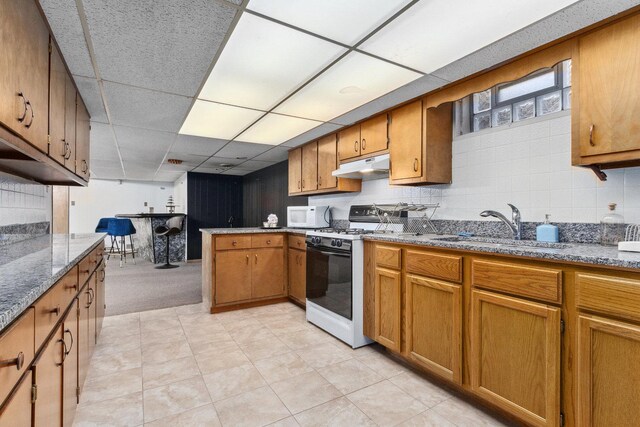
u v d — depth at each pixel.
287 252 3.77
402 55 1.91
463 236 2.34
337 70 2.10
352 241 2.49
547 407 1.38
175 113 2.88
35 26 1.39
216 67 2.04
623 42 1.48
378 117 2.96
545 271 1.40
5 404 0.73
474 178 2.43
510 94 2.29
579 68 1.63
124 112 2.83
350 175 3.36
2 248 1.82
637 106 1.43
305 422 1.60
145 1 1.40
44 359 1.01
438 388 1.92
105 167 6.05
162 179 8.33
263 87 2.36
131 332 2.78
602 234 1.73
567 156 1.93
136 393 1.84
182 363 2.21
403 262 2.16
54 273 1.11
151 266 6.10
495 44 1.78
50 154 1.63
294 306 3.59
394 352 2.33
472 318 1.71
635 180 1.67
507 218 2.21
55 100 1.71
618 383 1.18
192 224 6.84
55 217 5.66
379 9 1.49
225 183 7.20
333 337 2.69
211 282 3.31
